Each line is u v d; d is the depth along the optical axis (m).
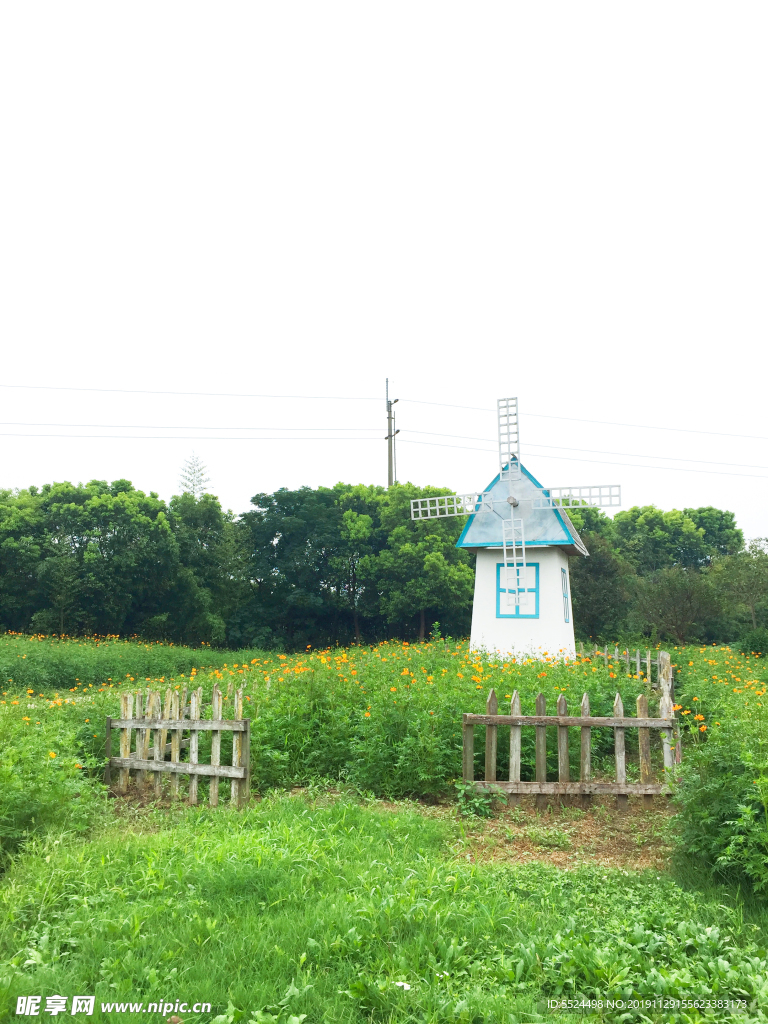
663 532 58.47
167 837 6.48
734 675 15.86
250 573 40.44
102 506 34.72
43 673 19.11
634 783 8.49
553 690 10.70
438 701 9.66
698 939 4.52
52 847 6.22
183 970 4.12
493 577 22.55
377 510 42.62
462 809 8.16
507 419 23.28
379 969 4.14
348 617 43.34
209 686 13.62
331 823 7.17
